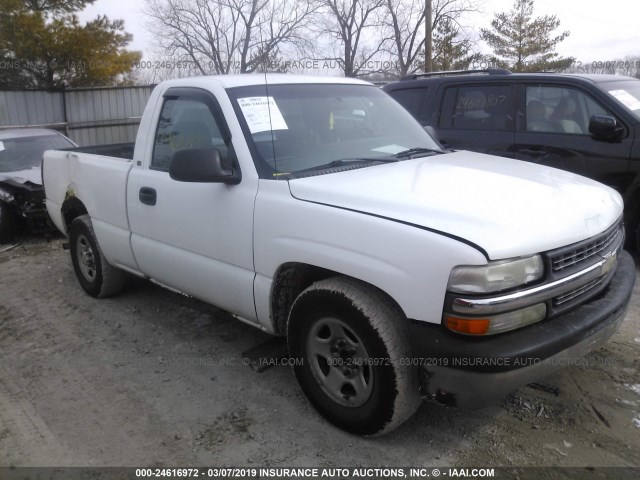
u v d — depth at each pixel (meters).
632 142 5.26
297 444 2.97
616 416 3.13
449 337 2.47
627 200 5.37
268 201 3.12
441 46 30.39
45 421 3.26
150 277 4.26
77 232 5.01
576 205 2.92
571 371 3.59
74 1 18.77
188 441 3.03
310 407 3.30
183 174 3.19
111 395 3.50
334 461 2.84
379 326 2.65
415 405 2.77
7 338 4.39
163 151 3.93
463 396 2.51
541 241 2.53
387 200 2.77
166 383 3.62
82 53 18.23
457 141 6.49
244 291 3.34
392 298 2.63
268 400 3.38
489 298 2.39
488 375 2.43
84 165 4.71
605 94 5.51
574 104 5.71
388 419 2.75
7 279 5.82
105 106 17.19
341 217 2.78
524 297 2.47
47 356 4.05
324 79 4.09
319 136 3.59
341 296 2.78
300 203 2.97
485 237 2.44
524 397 3.32
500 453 2.86
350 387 2.96
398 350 2.64
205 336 4.27
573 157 5.62
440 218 2.58
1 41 17.44
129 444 3.02
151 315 4.69
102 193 4.46
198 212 3.53
